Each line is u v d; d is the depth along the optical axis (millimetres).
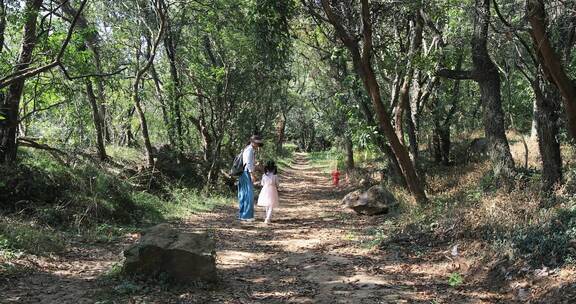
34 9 10195
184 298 6000
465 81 23312
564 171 11117
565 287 5660
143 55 18656
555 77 8055
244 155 13352
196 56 20219
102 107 18453
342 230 11414
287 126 71000
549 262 6418
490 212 8734
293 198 20641
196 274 6520
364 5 10578
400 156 12445
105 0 16500
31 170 10742
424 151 26516
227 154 25297
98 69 14617
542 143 9867
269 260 8469
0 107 10664
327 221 12977
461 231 8641
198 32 19500
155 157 19156
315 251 9070
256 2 12000
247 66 20219
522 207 8719
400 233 9797
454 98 20641
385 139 14289
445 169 20453
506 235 7578
